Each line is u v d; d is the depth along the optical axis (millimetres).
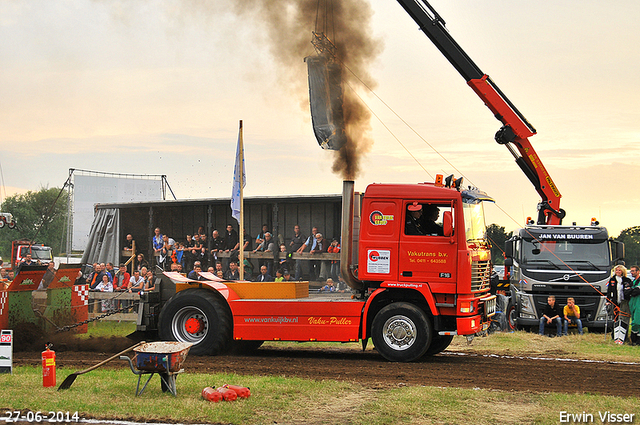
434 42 17234
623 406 7523
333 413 7074
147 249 21453
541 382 9195
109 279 17938
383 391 8188
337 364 10617
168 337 11703
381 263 11109
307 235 19625
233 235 19594
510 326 17562
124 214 21406
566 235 17438
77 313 13812
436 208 11062
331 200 18500
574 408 7398
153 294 12492
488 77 17562
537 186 18859
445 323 11312
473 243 11297
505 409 7363
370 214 11219
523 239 17656
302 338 11297
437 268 10930
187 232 21828
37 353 11617
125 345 12547
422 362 10969
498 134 18266
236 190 16250
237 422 6590
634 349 13281
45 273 12773
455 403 7543
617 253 17031
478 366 10641
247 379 8695
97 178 42906
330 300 11484
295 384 8414
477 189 12172
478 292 11297
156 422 6578
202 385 8180
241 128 16297
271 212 20266
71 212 37062
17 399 7305
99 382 8320
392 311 10984
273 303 11445
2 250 73562
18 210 75750
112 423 6527
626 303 14383
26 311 12531
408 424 6680
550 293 17156
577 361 11555
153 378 8539
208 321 11594
